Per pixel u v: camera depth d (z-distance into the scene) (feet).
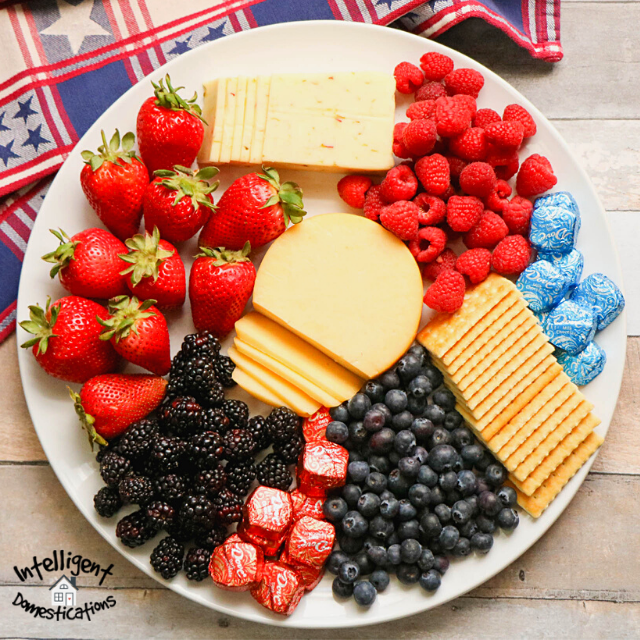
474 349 1.94
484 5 2.07
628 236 2.09
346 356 1.94
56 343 1.84
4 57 2.02
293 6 2.07
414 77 1.98
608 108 2.12
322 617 1.90
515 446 1.91
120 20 2.05
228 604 1.90
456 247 2.02
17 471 2.02
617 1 2.13
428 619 2.01
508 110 1.98
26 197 2.04
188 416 1.82
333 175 2.02
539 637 2.01
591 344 1.97
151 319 1.86
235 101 1.98
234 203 1.90
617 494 2.04
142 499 1.81
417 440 1.92
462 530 1.90
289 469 1.91
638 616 2.01
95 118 2.04
